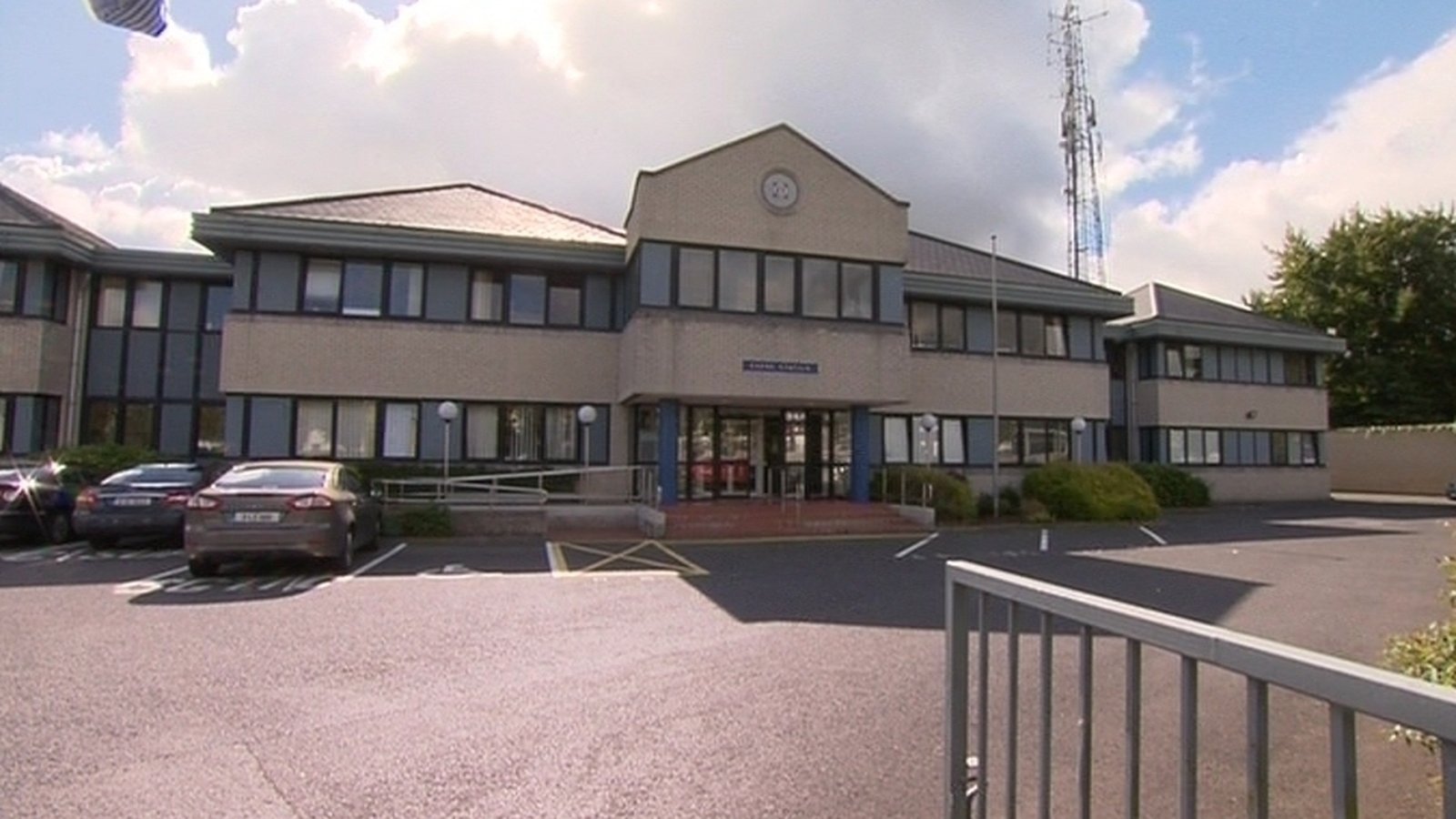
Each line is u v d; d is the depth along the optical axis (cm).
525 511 1549
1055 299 2338
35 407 1803
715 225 1800
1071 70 3316
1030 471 2209
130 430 1981
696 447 1961
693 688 567
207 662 620
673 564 1202
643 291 1745
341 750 447
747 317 1792
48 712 505
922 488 1934
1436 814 389
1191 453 2769
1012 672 257
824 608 859
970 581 270
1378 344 4047
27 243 1788
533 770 422
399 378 1827
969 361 2284
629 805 381
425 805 380
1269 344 2862
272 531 1019
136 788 396
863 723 495
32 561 1156
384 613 810
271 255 1784
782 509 1752
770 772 422
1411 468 3375
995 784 416
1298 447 2980
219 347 2045
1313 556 1368
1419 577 1136
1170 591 1020
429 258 1852
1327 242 4188
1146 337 2725
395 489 1750
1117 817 380
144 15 268
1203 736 486
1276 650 165
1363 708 146
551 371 1914
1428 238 3903
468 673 598
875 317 1894
